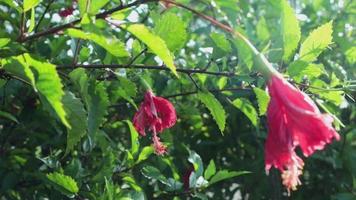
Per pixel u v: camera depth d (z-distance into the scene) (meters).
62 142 0.98
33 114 0.99
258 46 0.87
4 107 0.92
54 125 0.97
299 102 0.62
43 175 0.85
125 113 1.10
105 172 0.86
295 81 0.78
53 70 0.54
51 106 0.55
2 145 1.01
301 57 0.75
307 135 0.60
